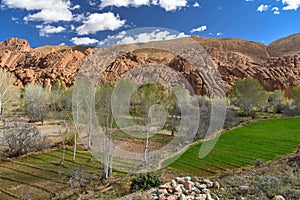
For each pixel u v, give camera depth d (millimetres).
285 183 6996
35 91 36281
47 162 15641
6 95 31844
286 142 20594
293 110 40688
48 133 23891
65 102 25906
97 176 11375
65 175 13133
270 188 6230
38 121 30891
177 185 6137
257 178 7492
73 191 10273
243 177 7977
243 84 42375
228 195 6000
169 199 5375
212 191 6254
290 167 9656
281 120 33969
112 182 9523
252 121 32500
